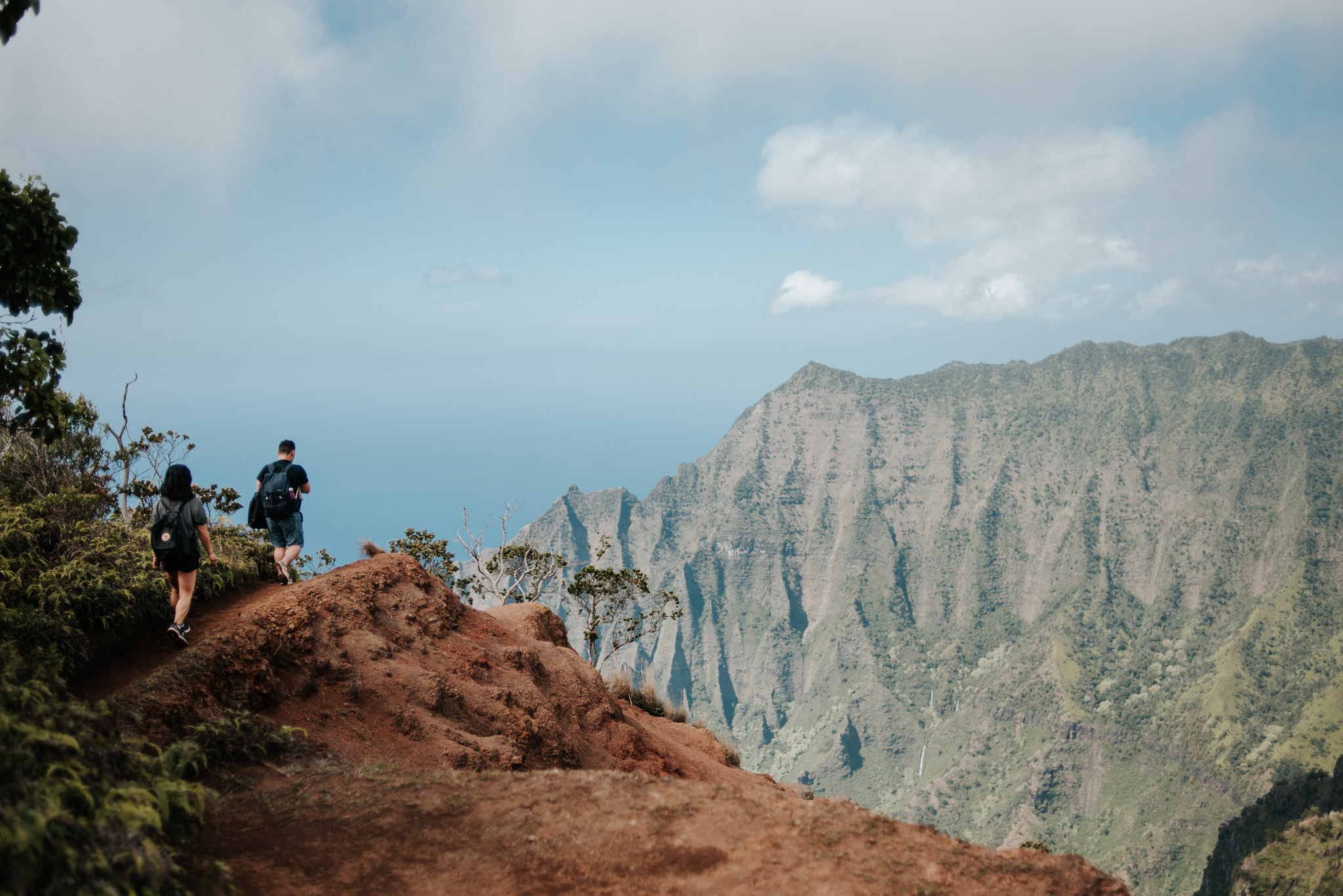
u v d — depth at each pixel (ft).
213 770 23.24
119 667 30.27
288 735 26.81
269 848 18.75
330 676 32.78
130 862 14.79
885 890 16.96
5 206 28.55
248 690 28.60
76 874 13.62
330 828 19.94
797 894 16.70
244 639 30.14
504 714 37.09
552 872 18.03
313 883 17.29
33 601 30.53
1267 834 327.88
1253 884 311.27
